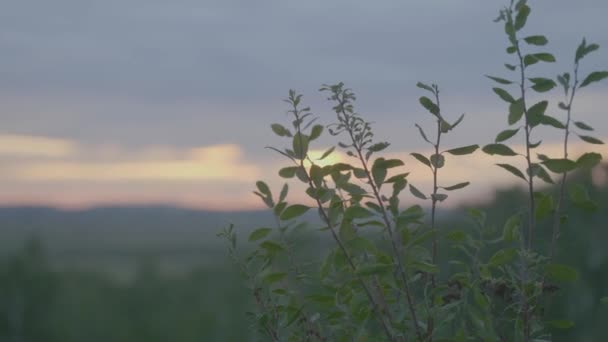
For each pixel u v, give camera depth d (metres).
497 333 2.12
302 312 2.20
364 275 1.91
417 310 2.07
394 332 2.00
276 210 2.17
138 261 11.84
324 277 1.99
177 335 10.15
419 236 2.00
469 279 2.15
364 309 1.98
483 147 1.99
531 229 2.04
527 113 1.98
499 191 5.32
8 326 11.97
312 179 2.01
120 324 11.45
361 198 2.06
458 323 2.27
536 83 1.97
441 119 2.03
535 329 2.06
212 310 9.26
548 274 2.00
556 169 1.97
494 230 2.22
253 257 2.26
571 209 5.20
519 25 1.97
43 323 11.98
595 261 5.06
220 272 9.12
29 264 12.25
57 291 12.22
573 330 5.18
